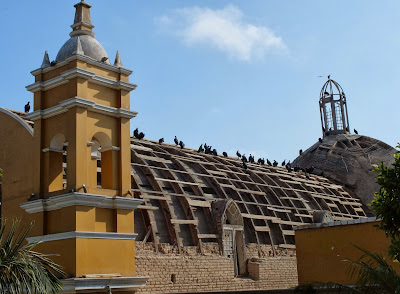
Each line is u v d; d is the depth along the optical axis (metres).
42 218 25.09
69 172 24.69
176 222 38.09
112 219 25.48
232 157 57.06
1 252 19.39
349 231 27.05
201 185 44.12
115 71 27.20
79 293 22.95
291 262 46.91
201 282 37.72
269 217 48.19
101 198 24.73
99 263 24.22
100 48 27.59
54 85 26.17
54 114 25.98
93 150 27.80
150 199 38.84
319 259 27.78
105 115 26.39
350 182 70.62
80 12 28.14
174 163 45.09
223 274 39.62
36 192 25.86
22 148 28.23
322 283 19.11
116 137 26.67
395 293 17.06
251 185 51.69
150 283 34.31
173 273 36.06
